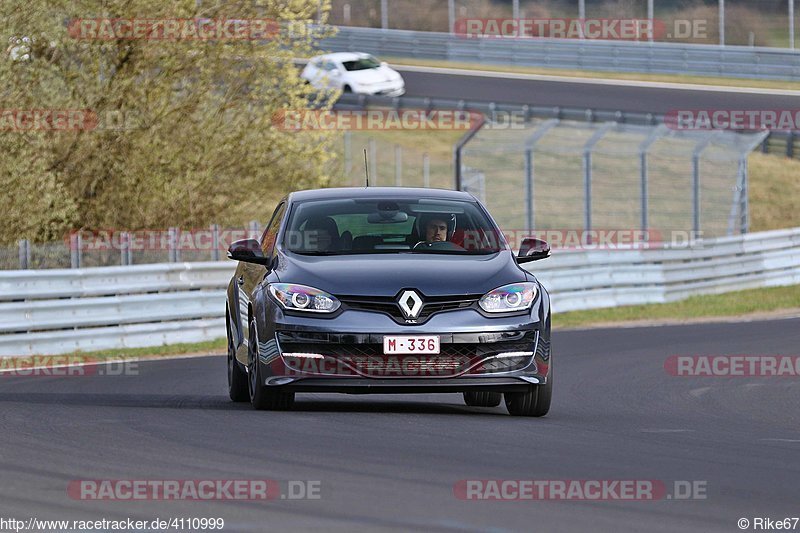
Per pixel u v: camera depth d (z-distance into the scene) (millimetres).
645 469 24922
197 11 88562
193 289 68625
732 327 71500
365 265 33125
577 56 195375
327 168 98000
